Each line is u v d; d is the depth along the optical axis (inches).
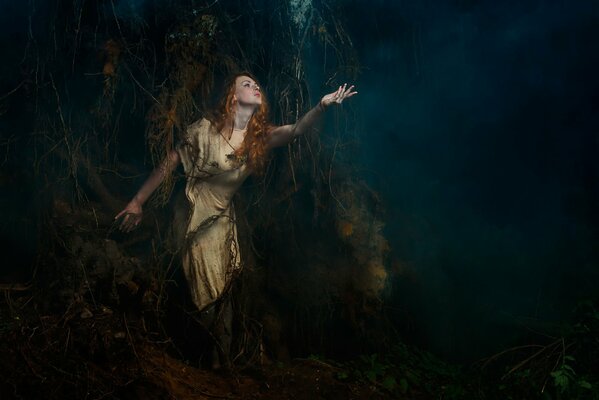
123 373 181.6
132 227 211.3
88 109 224.2
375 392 214.7
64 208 219.6
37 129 220.4
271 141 213.2
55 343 181.5
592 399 207.5
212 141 208.4
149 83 226.5
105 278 213.9
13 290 212.5
